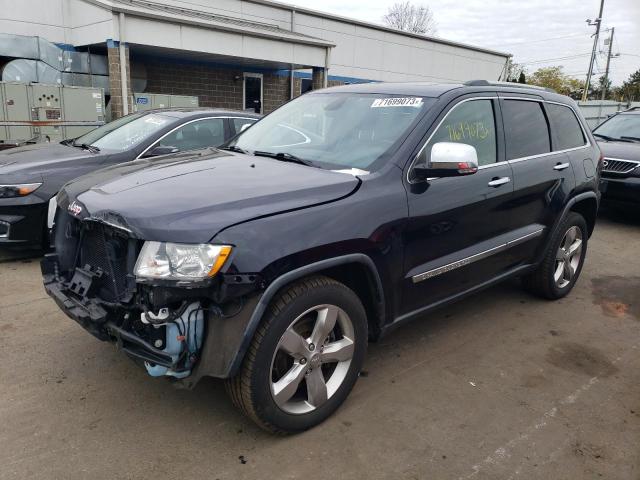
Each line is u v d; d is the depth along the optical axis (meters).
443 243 3.37
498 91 3.99
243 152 3.74
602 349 3.99
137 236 2.40
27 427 2.79
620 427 3.01
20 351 3.58
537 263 4.50
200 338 2.46
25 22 12.20
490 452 2.74
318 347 2.76
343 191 2.86
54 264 3.13
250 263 2.39
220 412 3.00
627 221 8.62
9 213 5.07
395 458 2.67
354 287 3.06
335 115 3.75
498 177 3.74
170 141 6.03
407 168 3.15
